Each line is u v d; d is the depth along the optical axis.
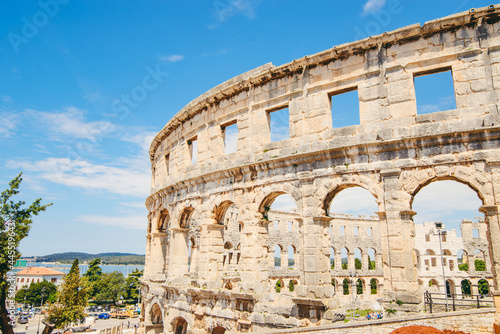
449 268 74.06
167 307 38.41
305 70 29.88
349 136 26.84
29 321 104.56
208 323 31.78
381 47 27.02
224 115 35.12
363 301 70.75
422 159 24.41
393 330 20.14
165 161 47.28
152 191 48.94
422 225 76.62
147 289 46.56
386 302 23.52
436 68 25.25
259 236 30.12
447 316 20.44
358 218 79.94
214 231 34.25
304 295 26.23
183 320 37.72
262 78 31.92
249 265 29.70
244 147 32.47
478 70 24.12
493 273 21.58
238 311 29.20
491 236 21.83
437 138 24.03
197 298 33.66
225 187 33.34
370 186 25.61
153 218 47.31
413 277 23.17
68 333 77.81
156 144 50.75
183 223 39.62
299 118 29.53
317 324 25.12
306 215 27.55
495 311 20.41
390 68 26.47
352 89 28.22
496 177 22.30
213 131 36.09
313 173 27.81
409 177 24.55
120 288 135.00
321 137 28.17
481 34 24.47
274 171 29.95
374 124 26.25
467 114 23.80
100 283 135.12
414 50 26.00
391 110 25.89
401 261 23.61
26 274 149.50
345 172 26.58
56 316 67.56
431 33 25.67
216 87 36.25
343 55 28.33
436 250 75.44
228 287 50.94
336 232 75.75
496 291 20.58
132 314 109.56
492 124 22.97
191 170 38.00
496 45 23.98
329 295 26.19
